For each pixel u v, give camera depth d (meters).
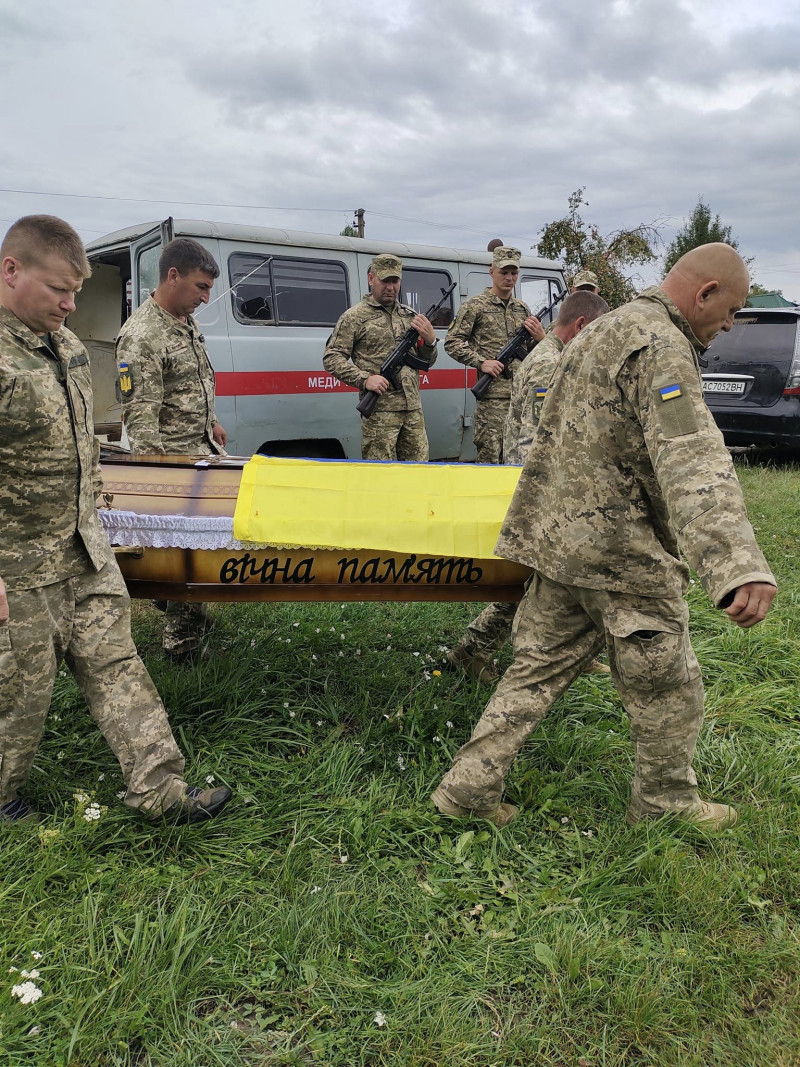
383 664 3.54
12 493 2.14
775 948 2.03
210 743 2.89
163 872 2.23
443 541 2.78
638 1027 1.78
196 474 2.94
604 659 3.70
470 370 7.49
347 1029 1.77
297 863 2.26
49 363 2.18
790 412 8.66
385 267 5.54
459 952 2.00
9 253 2.06
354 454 6.62
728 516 1.79
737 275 2.08
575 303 3.50
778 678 3.63
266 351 6.02
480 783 2.41
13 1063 1.65
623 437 2.10
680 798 2.45
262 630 3.86
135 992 1.81
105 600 2.40
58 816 2.42
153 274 5.90
